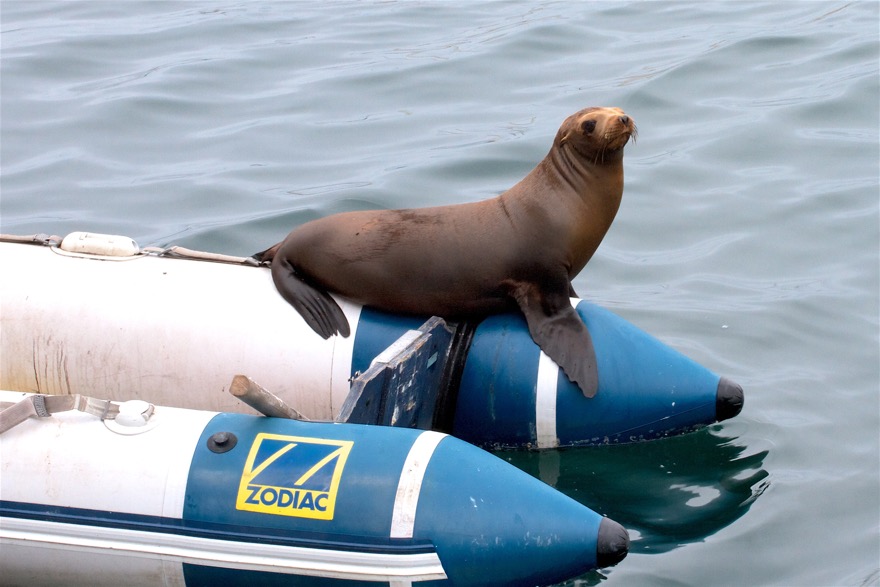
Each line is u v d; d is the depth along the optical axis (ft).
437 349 56.39
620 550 44.68
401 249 57.11
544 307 57.67
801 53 108.78
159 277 58.85
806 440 58.49
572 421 56.59
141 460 45.83
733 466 56.44
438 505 44.34
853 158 89.92
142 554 45.16
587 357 56.59
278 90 104.94
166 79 107.14
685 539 50.88
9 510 45.96
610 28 118.32
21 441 46.55
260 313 57.47
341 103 101.86
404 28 121.08
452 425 58.08
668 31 116.57
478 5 128.47
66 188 87.76
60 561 45.88
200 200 85.40
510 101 101.09
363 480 44.78
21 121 99.04
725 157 90.79
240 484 44.98
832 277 74.74
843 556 49.73
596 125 55.98
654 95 101.09
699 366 58.23
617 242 80.28
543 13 123.65
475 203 58.65
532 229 56.80
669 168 89.35
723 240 79.82
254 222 81.66
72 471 45.83
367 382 49.93
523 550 44.16
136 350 57.47
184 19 125.39
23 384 58.39
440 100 101.91
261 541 44.50
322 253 57.62
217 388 57.06
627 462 57.00
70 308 58.08
